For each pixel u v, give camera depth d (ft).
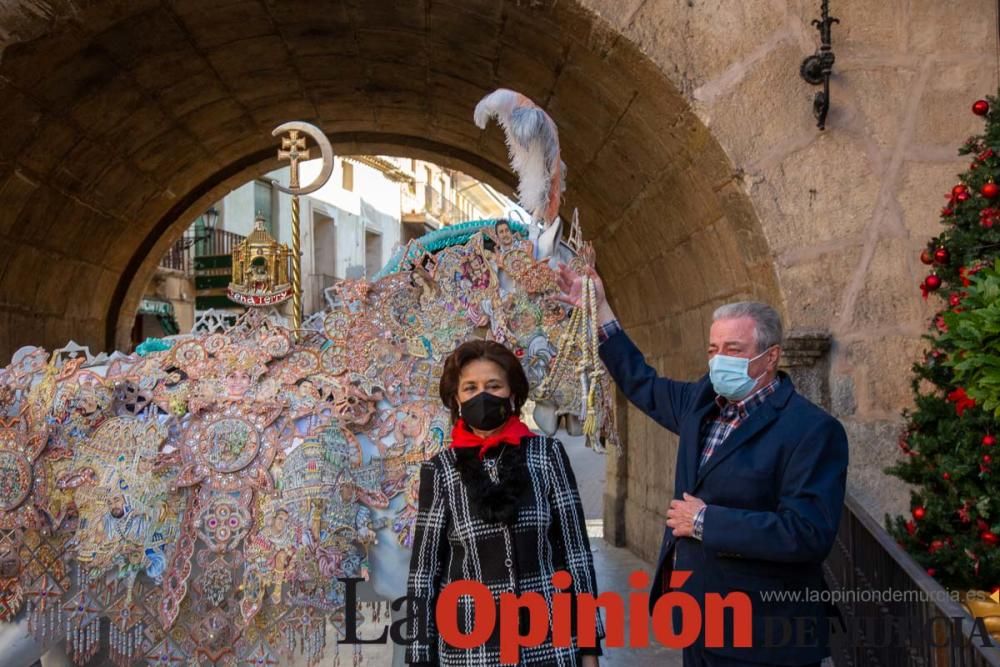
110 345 25.84
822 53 13.04
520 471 6.75
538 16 14.08
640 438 23.41
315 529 8.11
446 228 9.60
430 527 6.93
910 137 13.44
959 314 9.04
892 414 13.01
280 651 8.27
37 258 19.84
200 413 8.84
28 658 8.82
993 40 13.52
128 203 22.65
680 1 13.44
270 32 17.34
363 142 26.35
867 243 13.29
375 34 17.54
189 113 20.45
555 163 9.01
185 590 8.25
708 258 16.10
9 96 15.30
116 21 14.99
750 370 7.07
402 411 8.79
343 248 66.18
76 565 8.76
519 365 7.19
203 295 47.50
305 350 9.10
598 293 8.85
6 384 9.32
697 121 13.48
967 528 10.29
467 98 20.75
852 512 10.25
